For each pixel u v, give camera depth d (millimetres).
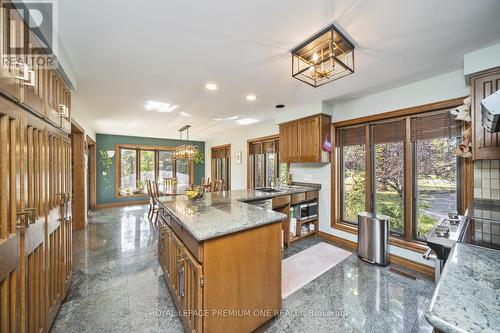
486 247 1094
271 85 2623
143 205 6645
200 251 1320
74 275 2359
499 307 595
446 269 844
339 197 3555
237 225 1457
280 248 1743
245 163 5887
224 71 2223
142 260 2742
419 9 1339
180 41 1689
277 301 1711
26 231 1188
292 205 3441
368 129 3117
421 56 1937
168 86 2627
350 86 2676
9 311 1037
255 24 1488
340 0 1262
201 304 1311
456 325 529
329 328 1630
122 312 1780
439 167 2516
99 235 3717
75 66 2076
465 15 1389
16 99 1068
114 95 2934
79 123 3801
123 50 1811
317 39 1660
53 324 1633
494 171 2023
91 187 5910
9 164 1053
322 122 3334
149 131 6023
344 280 2301
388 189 2971
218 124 5082
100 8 1310
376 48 1797
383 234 2617
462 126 2262
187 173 7977
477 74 1837
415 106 2559
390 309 1840
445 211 2467
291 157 3750
